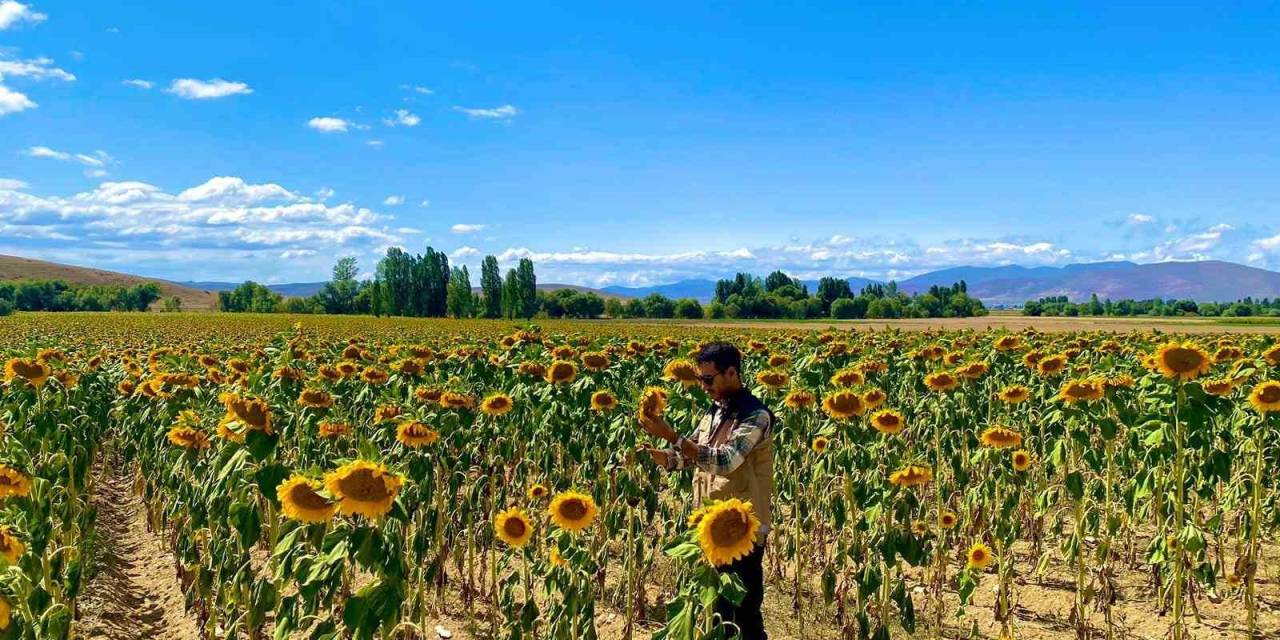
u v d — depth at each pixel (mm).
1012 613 6707
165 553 8312
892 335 15156
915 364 10219
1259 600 6969
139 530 9117
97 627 6246
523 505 8359
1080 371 9125
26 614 3625
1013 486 6895
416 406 7324
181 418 5625
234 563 5422
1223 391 6703
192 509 5676
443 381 8969
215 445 5566
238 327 55125
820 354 10625
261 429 4418
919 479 5531
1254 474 7270
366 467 3723
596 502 7293
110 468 11773
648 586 7535
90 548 6355
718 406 5406
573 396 7445
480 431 7570
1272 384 5984
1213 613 6750
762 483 5242
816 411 8219
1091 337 15414
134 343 24391
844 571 7281
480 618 6902
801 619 6707
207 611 6098
